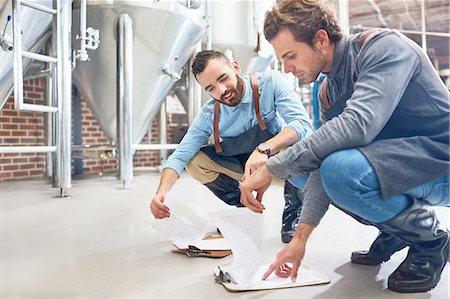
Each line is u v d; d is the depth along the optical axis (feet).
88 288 3.00
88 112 14.17
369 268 3.37
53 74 7.94
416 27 15.80
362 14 16.10
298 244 2.71
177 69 10.91
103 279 3.19
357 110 2.52
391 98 2.53
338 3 14.89
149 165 16.51
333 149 2.56
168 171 4.07
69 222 5.46
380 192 2.59
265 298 2.76
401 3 15.76
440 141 2.75
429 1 15.66
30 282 3.13
